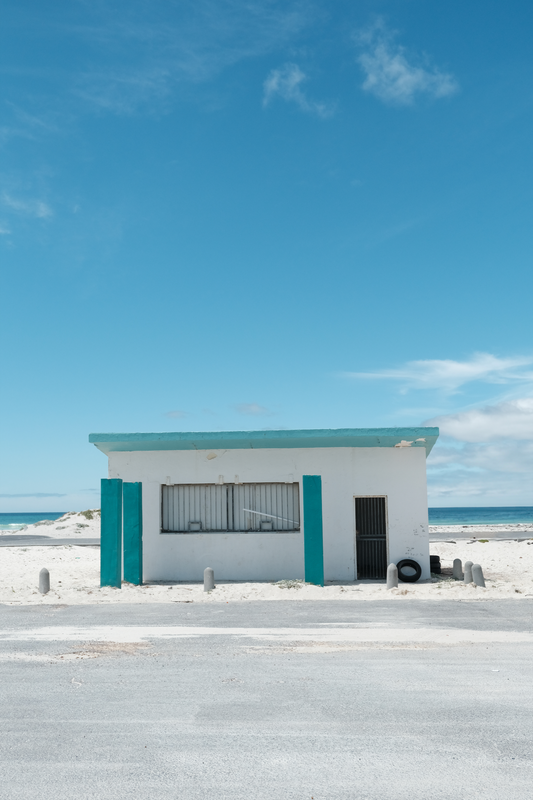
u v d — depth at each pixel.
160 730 5.93
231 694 7.07
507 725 5.98
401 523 18.58
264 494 18.91
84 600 14.97
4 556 28.84
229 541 18.56
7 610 13.46
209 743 5.59
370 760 5.19
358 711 6.43
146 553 18.64
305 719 6.20
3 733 5.88
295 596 15.37
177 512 18.98
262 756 5.29
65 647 9.60
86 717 6.32
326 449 18.81
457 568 18.86
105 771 5.01
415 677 7.71
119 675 7.93
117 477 19.02
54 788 4.70
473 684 7.37
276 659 8.73
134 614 12.80
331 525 18.59
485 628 10.94
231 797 4.56
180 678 7.76
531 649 9.24
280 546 18.45
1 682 7.65
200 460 18.88
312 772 4.97
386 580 18.36
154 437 18.27
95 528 51.50
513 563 24.70
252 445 18.67
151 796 4.57
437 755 5.28
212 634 10.56
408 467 18.73
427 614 12.50
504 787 4.68
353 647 9.46
